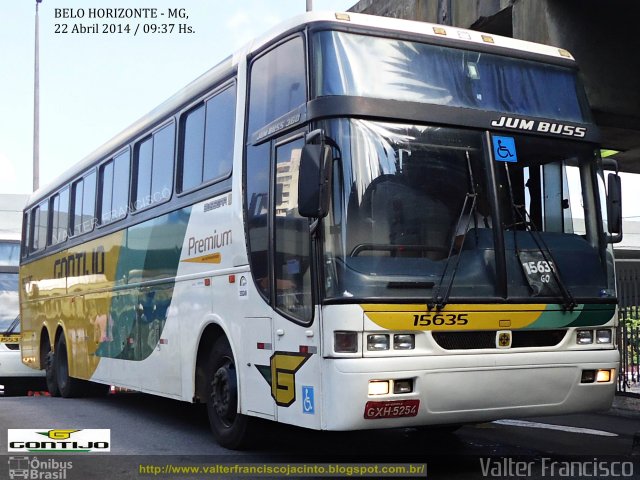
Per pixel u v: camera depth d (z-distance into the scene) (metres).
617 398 11.70
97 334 11.80
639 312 12.11
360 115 6.30
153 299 9.61
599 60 11.50
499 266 6.46
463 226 6.43
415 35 6.85
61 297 13.89
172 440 8.59
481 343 6.31
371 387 5.84
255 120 7.42
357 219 6.10
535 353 6.49
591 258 6.97
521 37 11.62
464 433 8.78
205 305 8.15
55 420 10.45
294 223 6.55
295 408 6.36
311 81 6.46
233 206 7.64
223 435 7.82
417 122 6.50
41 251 15.51
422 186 6.38
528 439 8.37
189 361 8.49
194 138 8.84
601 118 11.79
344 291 5.94
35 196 16.52
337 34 6.57
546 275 6.66
